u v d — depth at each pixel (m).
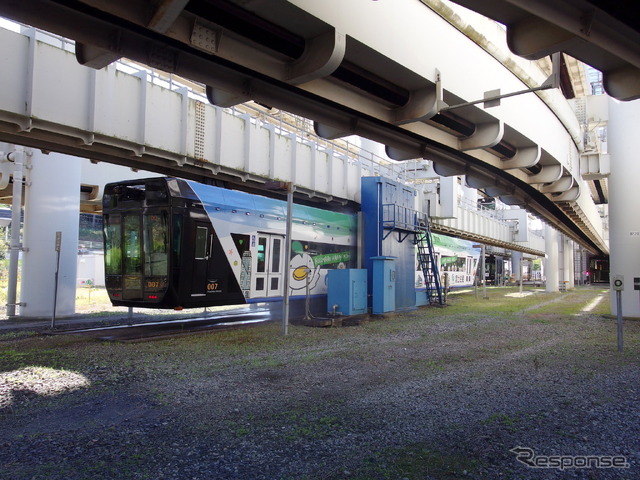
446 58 10.27
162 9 6.07
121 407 6.23
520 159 14.72
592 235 40.94
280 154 16.20
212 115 13.80
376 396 6.92
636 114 18.53
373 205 19.42
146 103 11.99
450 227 28.42
